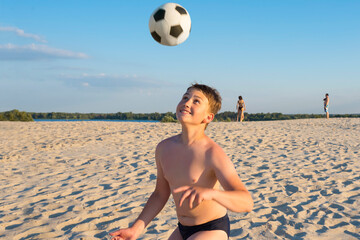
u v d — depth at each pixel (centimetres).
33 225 381
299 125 1709
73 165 730
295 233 348
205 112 158
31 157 829
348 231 353
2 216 413
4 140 1126
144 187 534
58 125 1639
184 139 163
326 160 751
